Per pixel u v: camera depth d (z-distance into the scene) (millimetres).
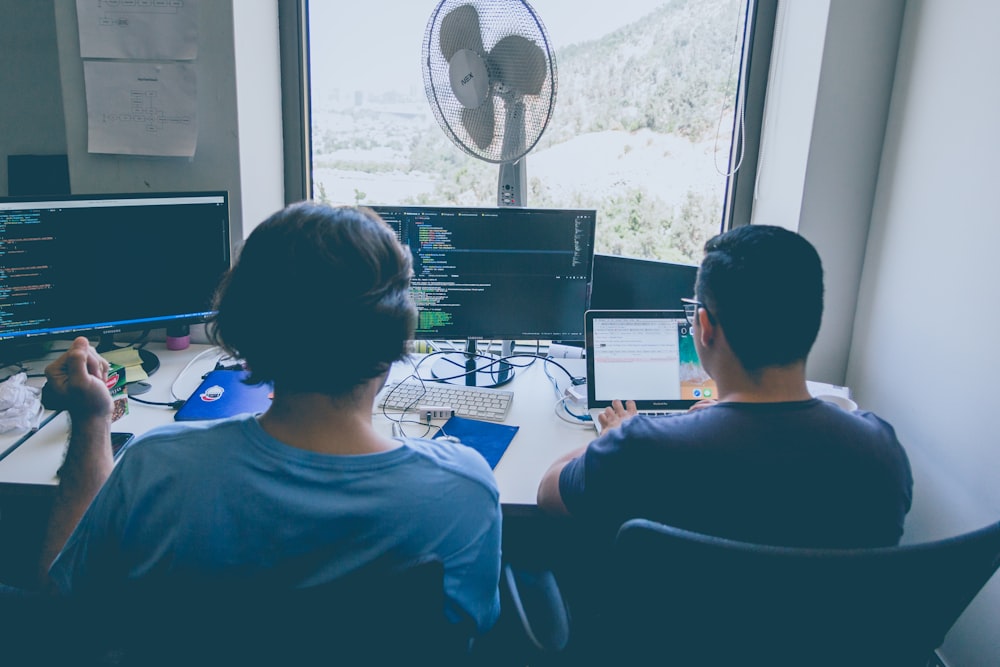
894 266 1774
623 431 979
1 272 1565
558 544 1890
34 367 1829
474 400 1683
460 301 1793
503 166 1978
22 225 1564
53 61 2049
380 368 745
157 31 1865
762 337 929
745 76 2152
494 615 907
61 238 1613
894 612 856
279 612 645
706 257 1014
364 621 678
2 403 1505
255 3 1993
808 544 896
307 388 729
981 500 1419
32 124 2096
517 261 1766
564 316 1816
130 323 1752
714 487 900
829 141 1866
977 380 1435
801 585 811
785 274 925
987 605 1445
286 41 2182
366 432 765
